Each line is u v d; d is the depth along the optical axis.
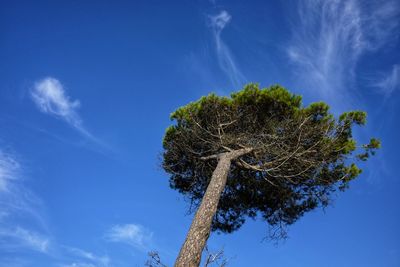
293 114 11.19
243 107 11.59
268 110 11.50
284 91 11.34
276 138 10.73
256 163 11.41
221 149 11.73
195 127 11.70
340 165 11.27
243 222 12.59
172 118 12.21
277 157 10.80
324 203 11.48
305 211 11.88
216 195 8.95
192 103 12.00
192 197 12.51
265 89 11.36
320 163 10.85
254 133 11.47
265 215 12.45
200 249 7.51
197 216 8.33
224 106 11.69
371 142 11.18
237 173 11.97
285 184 11.61
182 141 12.06
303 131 10.74
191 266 7.04
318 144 10.89
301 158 10.71
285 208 12.09
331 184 11.23
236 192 12.43
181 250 7.43
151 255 7.49
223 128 11.75
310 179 11.30
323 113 11.36
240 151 10.78
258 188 12.08
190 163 12.47
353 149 10.99
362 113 10.96
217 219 12.59
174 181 12.86
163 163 12.36
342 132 11.24
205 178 12.41
